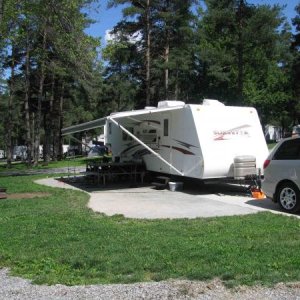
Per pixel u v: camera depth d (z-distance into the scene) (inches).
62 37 757.3
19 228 323.0
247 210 400.8
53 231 309.7
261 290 185.5
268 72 1547.7
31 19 740.7
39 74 1243.2
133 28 1123.9
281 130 2389.3
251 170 513.0
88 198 490.0
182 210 408.8
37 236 295.7
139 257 235.9
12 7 690.8
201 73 1347.2
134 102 1386.6
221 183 547.2
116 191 559.2
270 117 1892.2
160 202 459.5
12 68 1235.2
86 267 224.8
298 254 233.8
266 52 1325.0
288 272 204.4
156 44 1198.3
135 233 299.6
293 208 380.8
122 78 1391.5
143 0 1066.1
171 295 183.2
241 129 534.6
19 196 518.0
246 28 1205.7
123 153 690.2
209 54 1261.1
